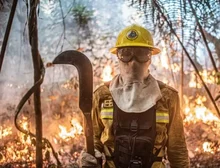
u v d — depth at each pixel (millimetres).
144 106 1824
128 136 1812
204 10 2783
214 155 4246
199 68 4875
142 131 1813
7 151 4031
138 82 1856
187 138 4828
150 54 1891
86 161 1767
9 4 2615
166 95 1883
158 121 1840
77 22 5004
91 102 1754
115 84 1893
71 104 5547
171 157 1984
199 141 4711
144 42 1874
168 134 1938
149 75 1911
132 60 1853
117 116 1832
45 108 5508
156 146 1860
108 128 1856
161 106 1858
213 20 2871
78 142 4758
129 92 1852
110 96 1875
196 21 2824
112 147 1880
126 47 1866
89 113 1758
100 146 1938
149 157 1818
